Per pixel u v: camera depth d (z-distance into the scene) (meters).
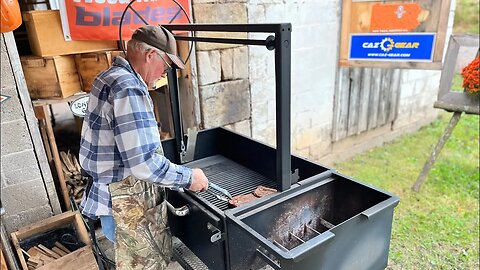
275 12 2.80
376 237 1.44
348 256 1.35
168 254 1.70
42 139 2.24
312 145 3.57
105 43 2.22
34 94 2.10
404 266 2.21
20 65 1.86
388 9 2.95
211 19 2.46
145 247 1.57
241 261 1.43
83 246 2.03
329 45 3.29
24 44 2.33
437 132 4.60
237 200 1.57
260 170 2.02
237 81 2.77
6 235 1.83
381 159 3.87
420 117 4.70
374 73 3.81
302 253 1.11
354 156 3.99
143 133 1.25
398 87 4.17
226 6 2.50
